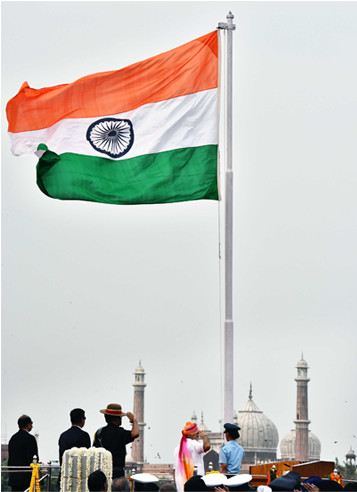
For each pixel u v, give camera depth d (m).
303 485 18.00
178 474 22.00
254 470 25.20
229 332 28.45
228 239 28.92
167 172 29.20
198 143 29.33
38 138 29.80
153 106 29.72
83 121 29.83
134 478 18.59
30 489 22.92
